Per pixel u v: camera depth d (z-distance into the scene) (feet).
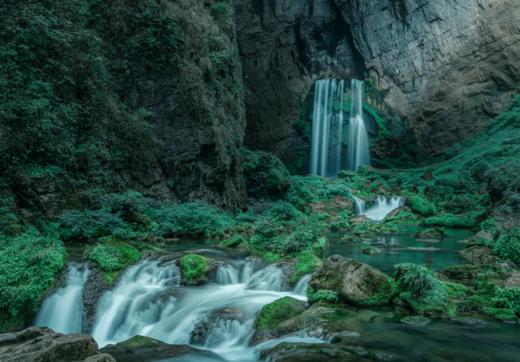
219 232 52.26
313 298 26.27
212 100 68.18
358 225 76.33
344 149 148.05
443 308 23.71
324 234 66.23
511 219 49.39
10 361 15.19
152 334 26.58
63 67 47.29
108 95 54.90
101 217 43.11
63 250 33.24
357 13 147.23
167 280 32.58
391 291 25.54
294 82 157.07
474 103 124.77
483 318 23.20
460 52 126.93
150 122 59.62
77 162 47.52
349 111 148.77
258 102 155.74
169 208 53.88
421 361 17.39
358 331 20.93
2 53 42.16
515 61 117.70
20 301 27.50
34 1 46.80
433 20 130.52
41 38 45.73
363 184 118.83
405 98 141.79
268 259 36.27
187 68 62.64
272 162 90.27
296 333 21.94
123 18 58.54
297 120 154.51
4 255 29.96
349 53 157.89
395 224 80.69
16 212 38.75
